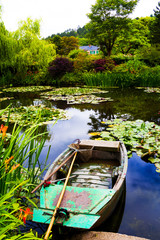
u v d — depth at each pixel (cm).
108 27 2541
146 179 342
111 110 840
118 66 1947
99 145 399
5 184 218
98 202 228
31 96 1296
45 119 704
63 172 319
